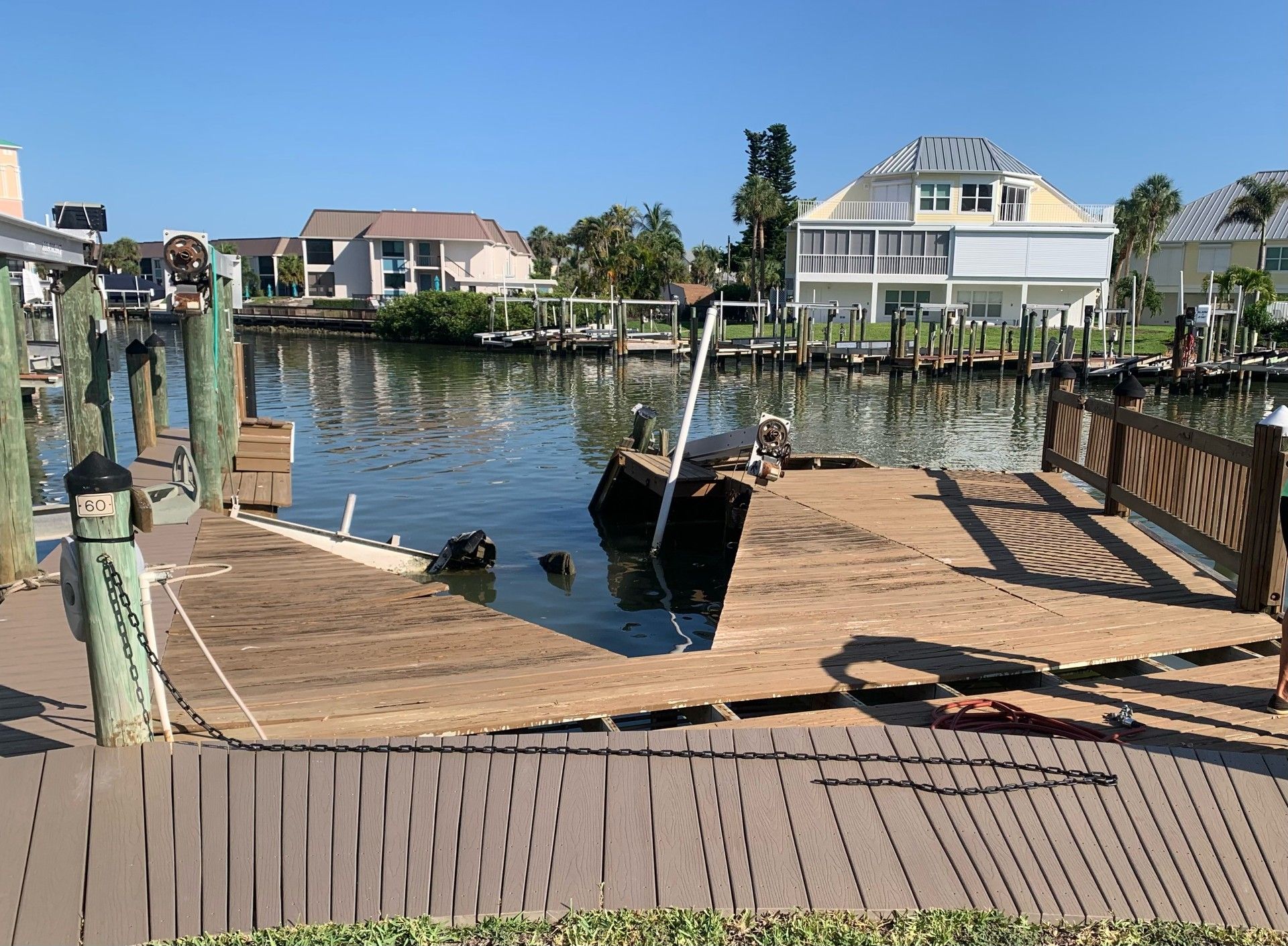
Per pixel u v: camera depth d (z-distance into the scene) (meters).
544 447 20.84
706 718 4.89
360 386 34.25
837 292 49.97
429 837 3.50
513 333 50.75
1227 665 5.44
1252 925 3.34
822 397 32.41
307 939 3.13
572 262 85.44
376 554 10.23
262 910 3.25
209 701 4.65
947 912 3.34
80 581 3.60
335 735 4.29
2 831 3.36
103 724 3.70
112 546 3.57
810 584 7.07
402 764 3.75
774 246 68.81
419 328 58.62
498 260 74.62
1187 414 28.38
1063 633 6.00
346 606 6.29
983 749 4.06
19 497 6.51
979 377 38.56
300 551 7.64
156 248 90.50
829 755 3.97
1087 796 3.83
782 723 4.63
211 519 8.73
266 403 28.86
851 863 3.53
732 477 12.12
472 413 26.77
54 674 4.88
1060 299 49.22
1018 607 6.53
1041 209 49.38
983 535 8.53
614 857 3.49
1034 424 26.30
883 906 3.37
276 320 69.12
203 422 9.05
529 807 3.64
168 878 3.30
